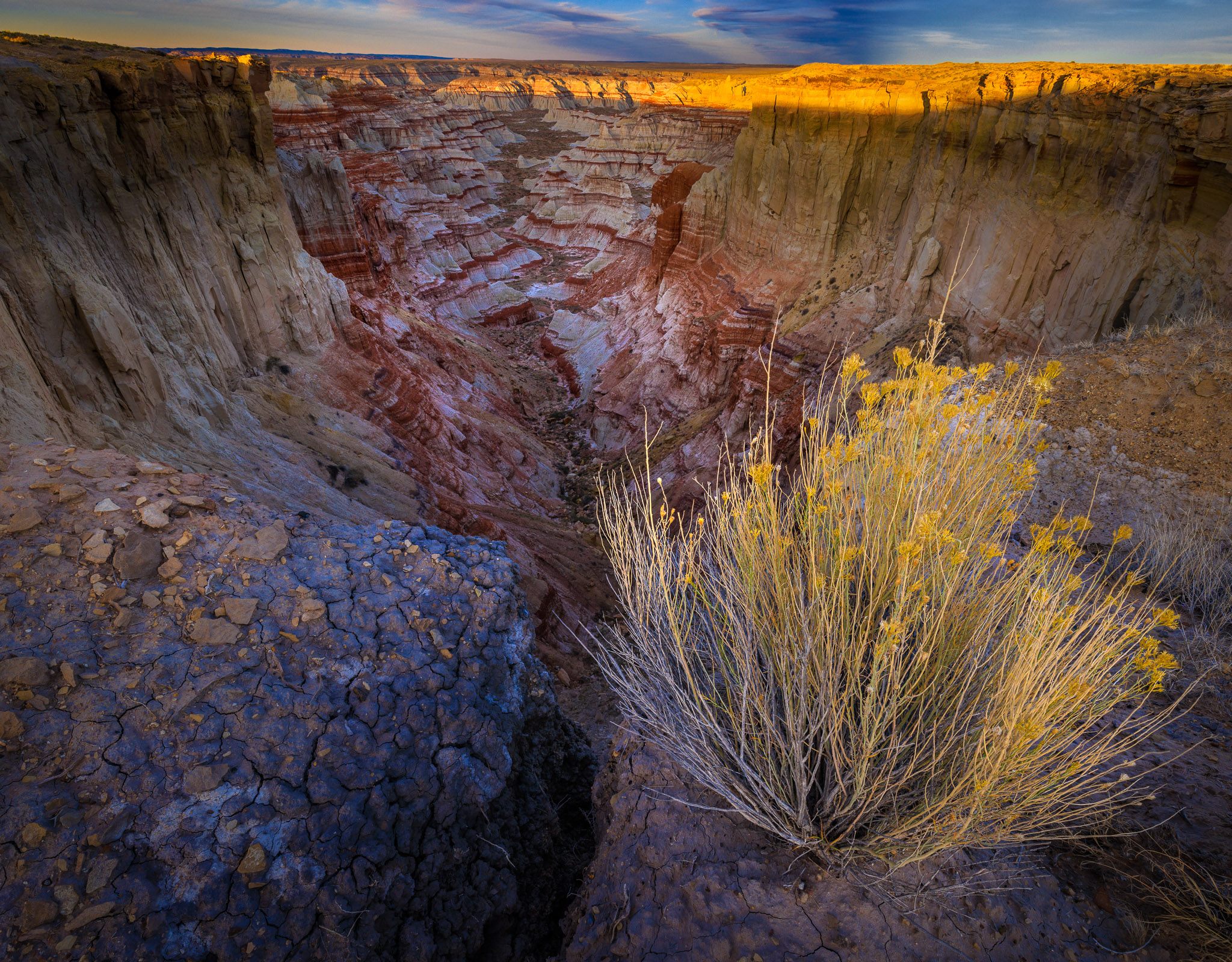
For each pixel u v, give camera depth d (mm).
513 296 59625
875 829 2598
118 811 2857
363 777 3320
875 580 2842
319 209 29531
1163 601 5168
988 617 2590
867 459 3002
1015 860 2775
